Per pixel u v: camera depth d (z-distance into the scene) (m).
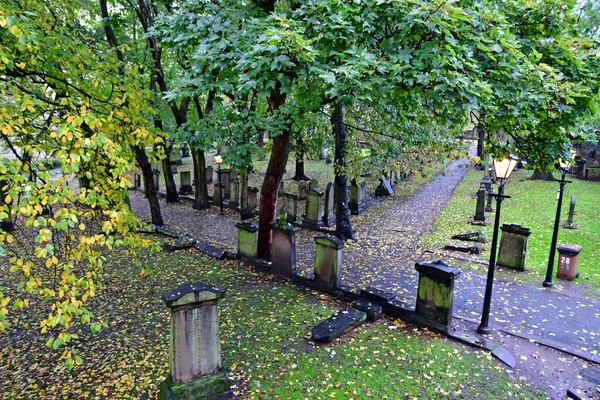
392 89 5.84
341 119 12.67
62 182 3.98
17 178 3.77
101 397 5.20
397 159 12.01
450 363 5.70
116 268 10.65
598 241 11.61
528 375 5.39
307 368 5.62
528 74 6.05
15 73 5.59
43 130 5.12
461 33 5.88
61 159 4.01
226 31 7.43
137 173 25.31
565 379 5.29
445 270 6.43
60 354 6.39
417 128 11.80
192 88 7.35
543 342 6.24
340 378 5.37
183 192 22.95
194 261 11.30
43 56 5.93
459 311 7.55
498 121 6.85
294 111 7.86
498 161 6.05
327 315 7.43
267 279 9.72
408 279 9.64
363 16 5.98
